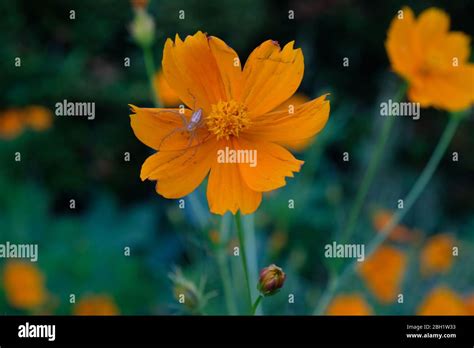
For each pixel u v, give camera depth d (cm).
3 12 99
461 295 66
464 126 109
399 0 111
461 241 78
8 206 79
